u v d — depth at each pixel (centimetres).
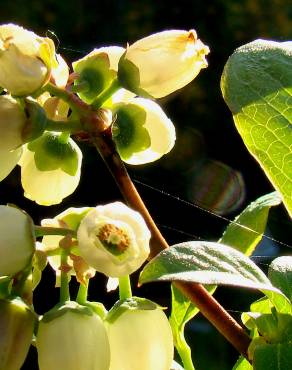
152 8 42
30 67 8
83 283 9
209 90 41
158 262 8
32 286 9
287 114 9
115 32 42
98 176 36
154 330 8
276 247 34
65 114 9
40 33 41
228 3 42
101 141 9
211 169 37
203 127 40
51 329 8
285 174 10
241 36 42
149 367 8
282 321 9
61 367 8
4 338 8
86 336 8
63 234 8
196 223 35
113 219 8
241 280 8
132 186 9
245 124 9
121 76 9
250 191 37
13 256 8
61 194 10
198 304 9
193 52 9
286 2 42
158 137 9
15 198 35
